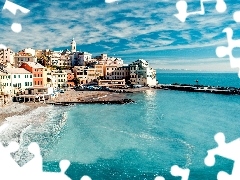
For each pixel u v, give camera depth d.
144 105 100.44
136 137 50.59
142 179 31.47
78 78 165.00
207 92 156.00
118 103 104.50
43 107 90.62
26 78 112.62
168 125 63.03
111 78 179.00
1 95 89.25
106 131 55.62
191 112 84.38
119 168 34.59
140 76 179.75
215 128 60.38
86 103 103.19
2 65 119.06
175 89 171.62
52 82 135.75
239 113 82.69
